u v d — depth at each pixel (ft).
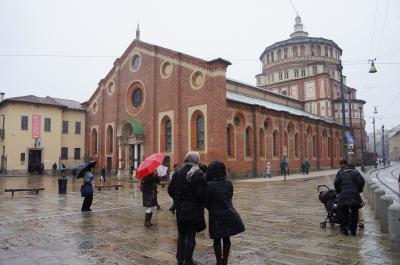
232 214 18.52
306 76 200.13
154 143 108.58
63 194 60.75
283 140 124.06
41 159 135.64
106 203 48.91
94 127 139.74
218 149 90.38
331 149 171.53
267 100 161.79
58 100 151.84
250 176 105.19
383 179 96.07
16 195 59.41
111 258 21.97
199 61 96.68
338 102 197.26
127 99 121.60
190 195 19.48
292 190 66.18
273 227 30.86
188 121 99.09
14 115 130.62
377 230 29.40
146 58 115.14
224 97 93.56
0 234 28.81
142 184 32.68
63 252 23.41
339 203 27.53
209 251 23.49
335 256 21.74
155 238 27.25
